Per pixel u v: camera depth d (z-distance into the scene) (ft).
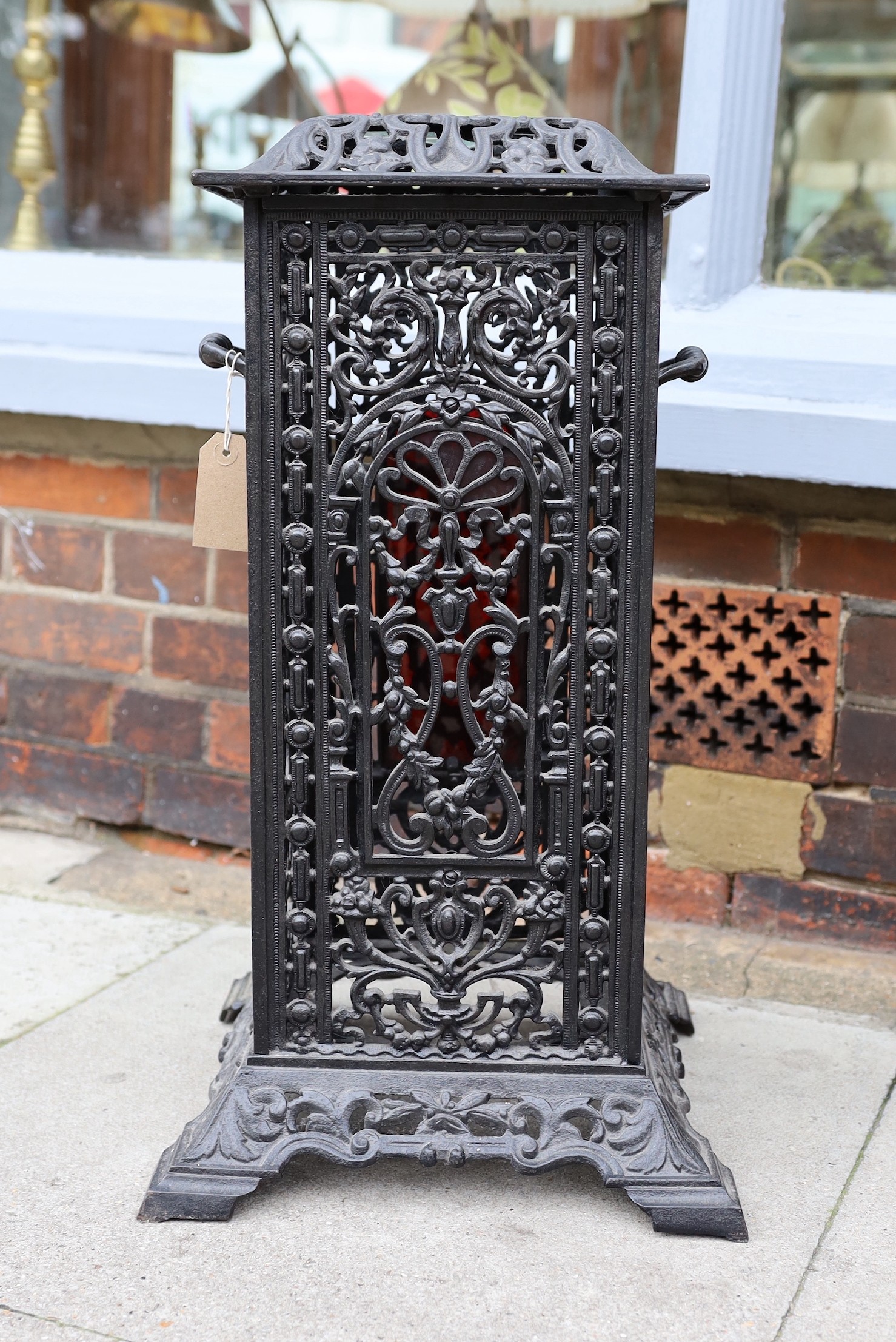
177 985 5.68
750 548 5.98
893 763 5.90
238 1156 4.15
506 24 6.63
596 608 4.06
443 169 3.77
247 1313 3.68
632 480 3.98
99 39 7.08
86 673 7.15
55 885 6.73
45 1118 4.63
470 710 4.16
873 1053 5.25
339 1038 4.36
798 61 6.14
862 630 5.86
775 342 5.80
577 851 4.22
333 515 4.04
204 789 7.02
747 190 6.01
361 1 6.85
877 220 6.18
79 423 6.79
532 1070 4.29
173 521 6.81
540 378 3.95
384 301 3.92
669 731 6.26
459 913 4.28
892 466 5.48
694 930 6.31
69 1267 3.87
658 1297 3.78
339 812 4.23
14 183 7.27
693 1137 4.26
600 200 3.81
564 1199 4.27
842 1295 3.81
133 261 7.04
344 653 4.15
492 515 4.02
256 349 3.94
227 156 7.07
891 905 6.03
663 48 6.27
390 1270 3.88
